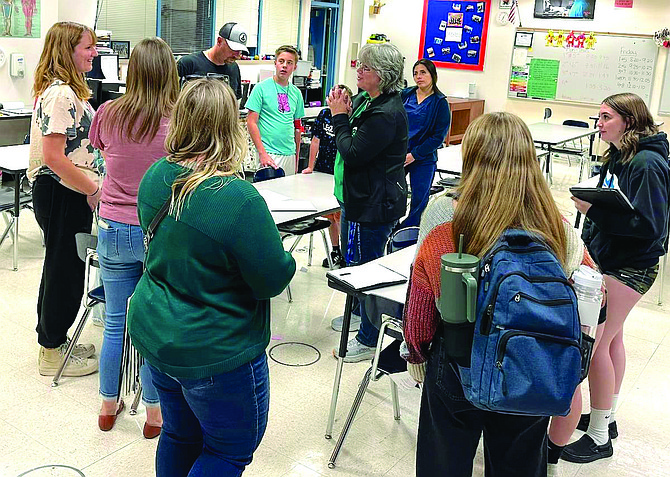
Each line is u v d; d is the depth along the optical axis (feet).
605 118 8.77
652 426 10.12
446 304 5.48
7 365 10.58
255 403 6.20
